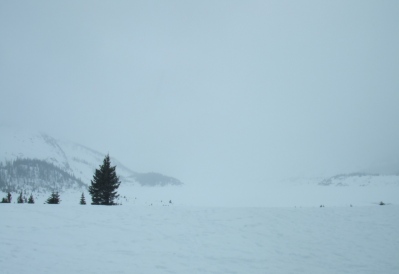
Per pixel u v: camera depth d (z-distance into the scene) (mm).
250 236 13836
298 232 14609
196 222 15719
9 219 14102
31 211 15977
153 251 11258
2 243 10805
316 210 18844
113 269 9094
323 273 9859
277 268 10148
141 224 14836
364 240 13617
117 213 16781
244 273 9531
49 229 13000
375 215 17656
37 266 8875
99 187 31609
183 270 9469
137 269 9273
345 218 17031
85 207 18062
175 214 17156
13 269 8492
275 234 14227
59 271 8594
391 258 11508
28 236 11867
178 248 11812
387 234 14438
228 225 15391
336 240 13570
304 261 10984
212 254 11328
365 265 10719
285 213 17953
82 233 12812
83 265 9258
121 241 12180
